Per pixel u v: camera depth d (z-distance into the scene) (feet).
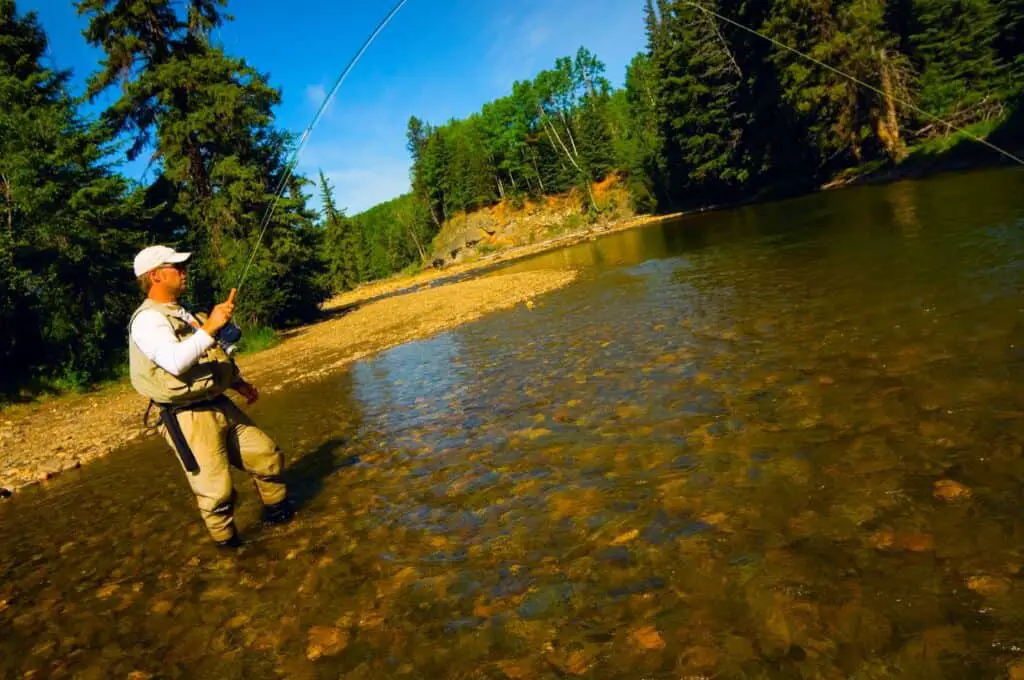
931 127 87.15
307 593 9.26
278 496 12.34
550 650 6.84
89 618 9.77
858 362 14.47
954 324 15.66
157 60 66.85
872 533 7.77
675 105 133.39
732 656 6.19
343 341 47.55
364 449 16.49
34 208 46.42
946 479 8.66
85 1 61.11
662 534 8.79
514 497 11.17
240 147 72.43
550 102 252.01
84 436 28.96
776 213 75.61
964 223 31.27
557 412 15.83
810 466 9.90
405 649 7.42
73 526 15.02
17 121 47.62
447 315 48.39
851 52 84.02
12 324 45.21
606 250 93.20
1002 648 5.62
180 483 17.39
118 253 52.60
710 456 11.10
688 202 155.63
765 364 15.93
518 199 248.52
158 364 10.31
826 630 6.28
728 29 107.24
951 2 92.79
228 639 8.42
